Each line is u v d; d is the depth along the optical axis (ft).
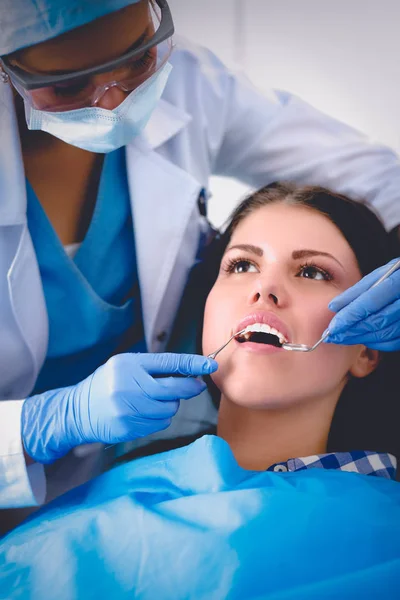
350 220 3.98
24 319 3.98
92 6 3.01
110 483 3.49
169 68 3.73
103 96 3.45
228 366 3.64
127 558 2.80
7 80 3.55
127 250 4.47
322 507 2.88
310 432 3.75
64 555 2.88
